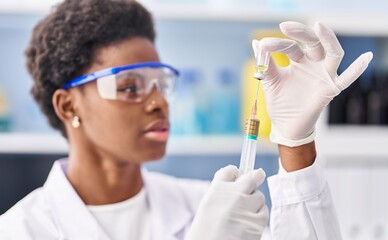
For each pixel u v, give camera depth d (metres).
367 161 1.90
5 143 1.84
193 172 2.31
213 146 1.93
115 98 1.02
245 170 0.87
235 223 0.83
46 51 1.08
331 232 0.87
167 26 2.08
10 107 2.12
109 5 1.08
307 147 0.86
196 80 2.10
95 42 1.05
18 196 2.10
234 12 1.87
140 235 1.13
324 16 1.88
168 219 1.18
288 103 0.83
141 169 1.21
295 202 0.87
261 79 0.81
